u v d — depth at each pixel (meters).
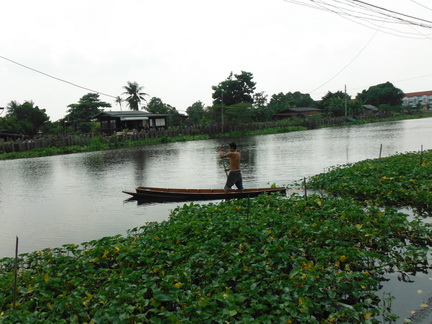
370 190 11.00
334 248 6.54
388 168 13.77
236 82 66.19
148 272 5.96
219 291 5.12
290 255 6.45
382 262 6.40
